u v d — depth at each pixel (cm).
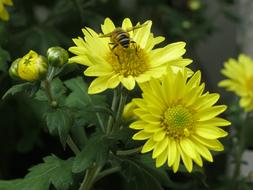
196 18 66
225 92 78
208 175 66
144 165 36
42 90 36
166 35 69
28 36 54
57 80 38
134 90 37
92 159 33
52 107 33
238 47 76
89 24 57
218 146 34
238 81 54
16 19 55
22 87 34
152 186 36
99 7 62
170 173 64
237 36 78
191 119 35
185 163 34
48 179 36
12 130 59
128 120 36
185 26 64
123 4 70
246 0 75
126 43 34
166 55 35
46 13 70
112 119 36
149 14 70
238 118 54
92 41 34
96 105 37
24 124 56
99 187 64
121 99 35
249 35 74
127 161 36
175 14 65
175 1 75
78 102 39
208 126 35
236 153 53
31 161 63
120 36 34
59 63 34
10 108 56
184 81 34
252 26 74
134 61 34
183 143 34
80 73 49
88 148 34
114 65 34
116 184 64
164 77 34
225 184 55
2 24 52
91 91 33
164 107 34
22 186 36
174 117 34
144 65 35
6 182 37
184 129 34
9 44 53
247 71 55
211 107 35
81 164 33
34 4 63
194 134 35
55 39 55
